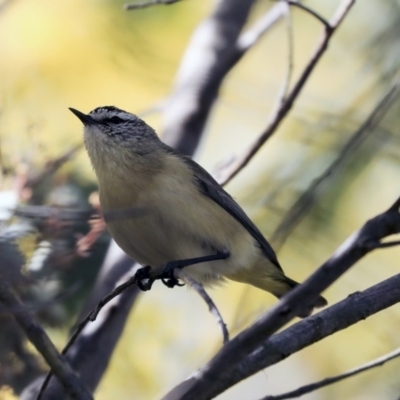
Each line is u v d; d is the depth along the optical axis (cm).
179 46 1348
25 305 630
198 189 912
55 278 878
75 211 720
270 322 541
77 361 927
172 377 1193
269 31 1395
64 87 1280
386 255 1111
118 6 1312
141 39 1320
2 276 568
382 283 674
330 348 1130
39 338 570
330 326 663
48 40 1284
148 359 1202
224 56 1273
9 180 860
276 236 862
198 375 573
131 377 1192
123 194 891
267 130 962
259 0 1447
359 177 1052
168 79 1323
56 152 1084
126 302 977
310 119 1102
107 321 957
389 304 665
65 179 930
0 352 881
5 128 953
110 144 919
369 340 1102
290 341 658
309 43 1381
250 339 551
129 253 906
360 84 1142
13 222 752
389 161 1050
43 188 919
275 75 1373
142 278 905
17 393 888
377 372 1061
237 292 1217
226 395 1184
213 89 1241
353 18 1213
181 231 889
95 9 1311
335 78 1254
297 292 534
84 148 1087
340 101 1124
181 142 1191
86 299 998
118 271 995
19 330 869
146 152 912
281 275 971
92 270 1010
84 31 1302
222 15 1336
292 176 1063
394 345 1077
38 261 782
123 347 1205
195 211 896
